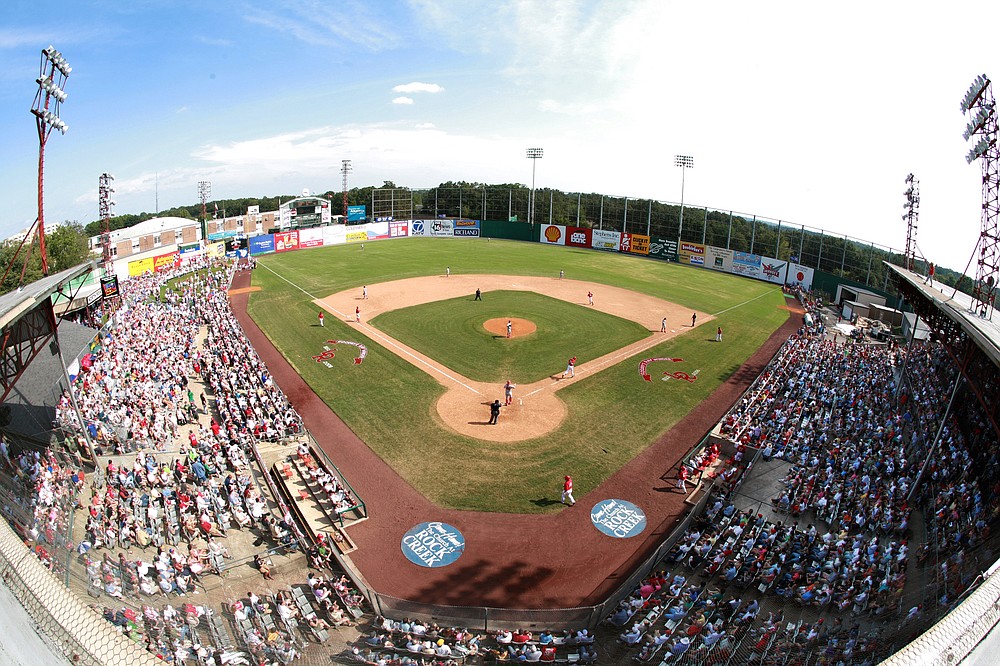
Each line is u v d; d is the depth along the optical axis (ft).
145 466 90.89
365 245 355.97
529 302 210.18
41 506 73.26
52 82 99.71
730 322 196.13
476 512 86.99
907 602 60.95
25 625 31.17
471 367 144.77
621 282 254.27
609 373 143.13
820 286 254.06
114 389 115.75
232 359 139.64
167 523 79.20
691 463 100.89
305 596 69.36
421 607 66.39
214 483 87.10
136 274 249.75
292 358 150.61
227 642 60.75
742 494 91.40
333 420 115.55
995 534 64.80
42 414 100.78
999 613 34.04
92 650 28.89
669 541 78.59
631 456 103.96
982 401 77.25
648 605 67.31
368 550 78.59
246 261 290.76
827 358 151.64
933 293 102.53
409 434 110.01
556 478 96.53
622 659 61.21
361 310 196.95
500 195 407.23
